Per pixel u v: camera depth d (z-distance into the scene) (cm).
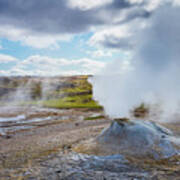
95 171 977
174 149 1212
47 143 1845
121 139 1392
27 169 1053
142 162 1061
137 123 1569
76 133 2361
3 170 1059
